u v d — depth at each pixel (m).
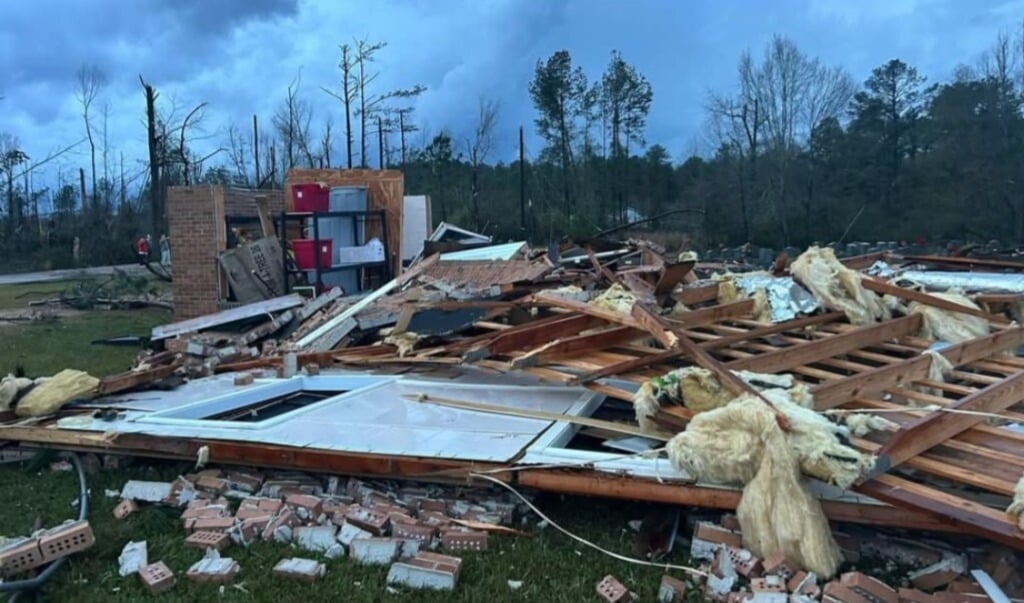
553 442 4.41
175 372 6.76
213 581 3.51
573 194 36.66
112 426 5.06
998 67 32.81
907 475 3.59
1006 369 5.77
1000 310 7.62
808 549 3.25
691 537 3.77
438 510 4.12
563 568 3.54
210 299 11.88
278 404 6.12
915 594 3.04
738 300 7.06
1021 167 30.88
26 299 18.25
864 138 35.38
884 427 3.83
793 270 7.15
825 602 3.01
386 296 8.87
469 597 3.31
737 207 33.81
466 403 5.21
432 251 11.48
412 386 5.74
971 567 3.31
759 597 3.07
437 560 3.51
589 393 5.34
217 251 11.77
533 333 5.81
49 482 4.84
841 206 33.72
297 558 3.67
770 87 33.84
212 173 34.09
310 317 8.93
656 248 13.39
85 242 32.19
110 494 4.56
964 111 32.59
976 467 3.47
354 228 12.55
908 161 34.91
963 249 14.42
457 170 36.28
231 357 7.80
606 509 4.12
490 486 4.18
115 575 3.60
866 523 3.47
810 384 4.98
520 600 3.29
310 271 11.52
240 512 4.13
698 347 4.88
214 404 5.73
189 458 4.76
